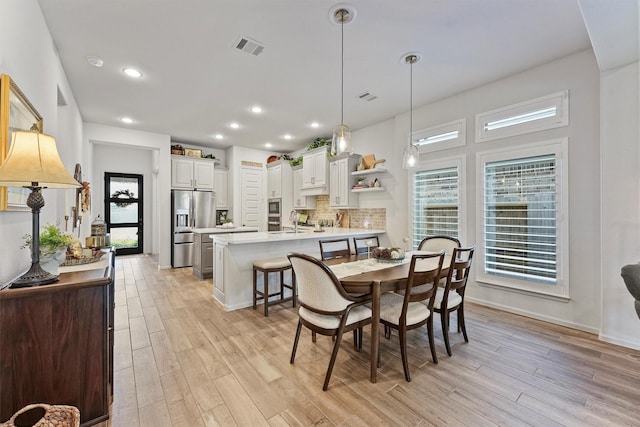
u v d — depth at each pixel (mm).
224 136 5773
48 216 2303
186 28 2369
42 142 1313
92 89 3490
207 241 4863
